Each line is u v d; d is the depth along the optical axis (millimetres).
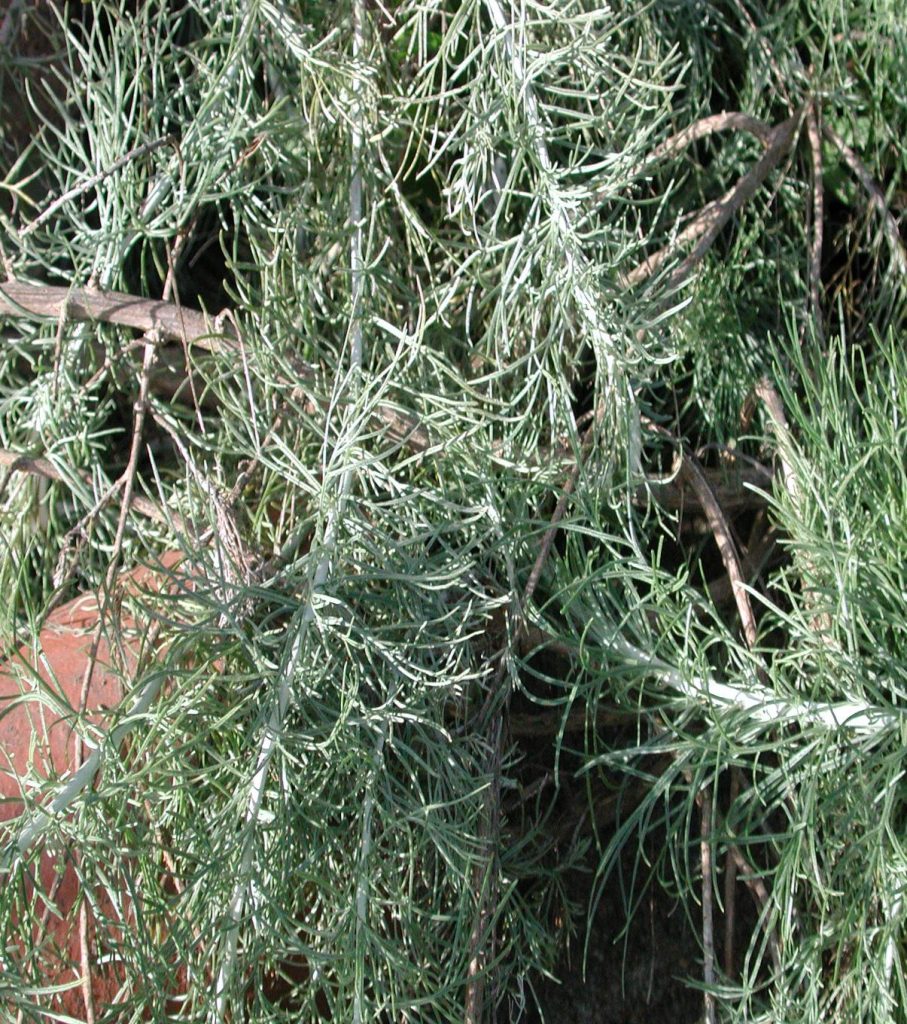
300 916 645
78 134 745
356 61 687
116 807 594
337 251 708
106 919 573
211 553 644
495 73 679
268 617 610
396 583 628
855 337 786
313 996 603
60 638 663
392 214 735
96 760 583
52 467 675
